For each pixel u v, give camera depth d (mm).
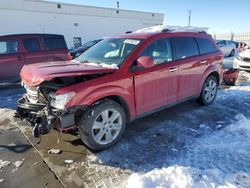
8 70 7305
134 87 3396
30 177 2674
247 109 4934
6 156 3125
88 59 3861
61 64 3480
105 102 3113
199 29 5020
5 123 4305
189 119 4355
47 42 8117
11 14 17047
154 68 3621
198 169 2740
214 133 3748
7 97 6234
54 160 3010
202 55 4676
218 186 2416
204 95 5008
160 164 2891
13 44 7406
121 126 3365
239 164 2854
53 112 2795
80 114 2992
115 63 3377
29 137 3682
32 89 3168
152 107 3787
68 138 3598
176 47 4109
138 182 2445
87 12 21109
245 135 3621
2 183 2570
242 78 8461
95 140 3096
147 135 3691
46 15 18828
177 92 4195
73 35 20719
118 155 3111
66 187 2492
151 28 4430
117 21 23516
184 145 3365
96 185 2521
